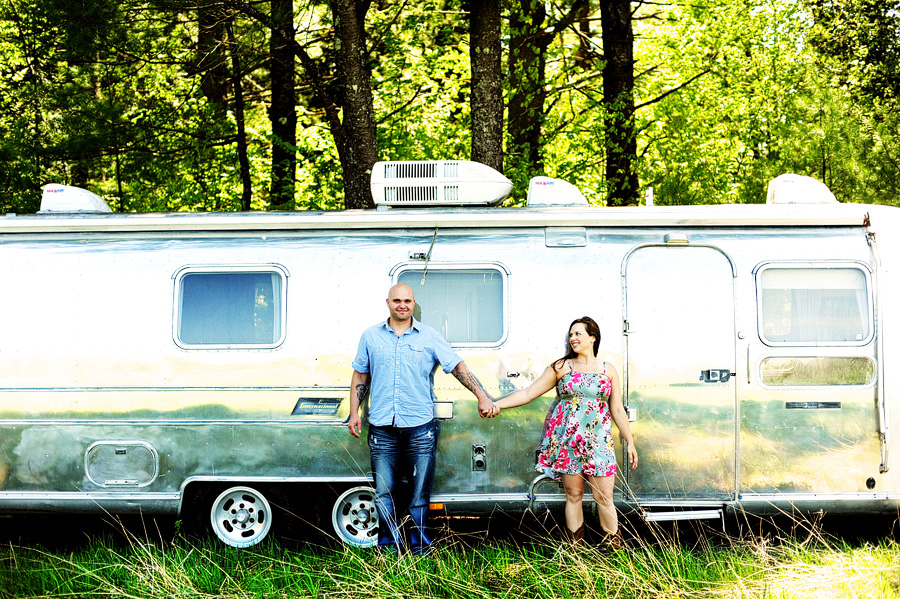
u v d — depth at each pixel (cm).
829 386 514
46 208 563
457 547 527
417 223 533
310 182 1252
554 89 1268
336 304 530
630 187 1126
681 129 1242
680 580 440
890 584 444
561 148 1310
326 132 1268
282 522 533
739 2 1292
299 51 854
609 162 1134
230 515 541
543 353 521
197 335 531
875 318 515
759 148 1284
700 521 544
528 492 520
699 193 1178
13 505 531
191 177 1201
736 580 444
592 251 527
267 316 531
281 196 1148
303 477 525
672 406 517
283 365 527
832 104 1108
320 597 443
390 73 1230
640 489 520
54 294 535
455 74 1284
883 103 1438
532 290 525
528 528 557
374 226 534
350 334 528
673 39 1329
